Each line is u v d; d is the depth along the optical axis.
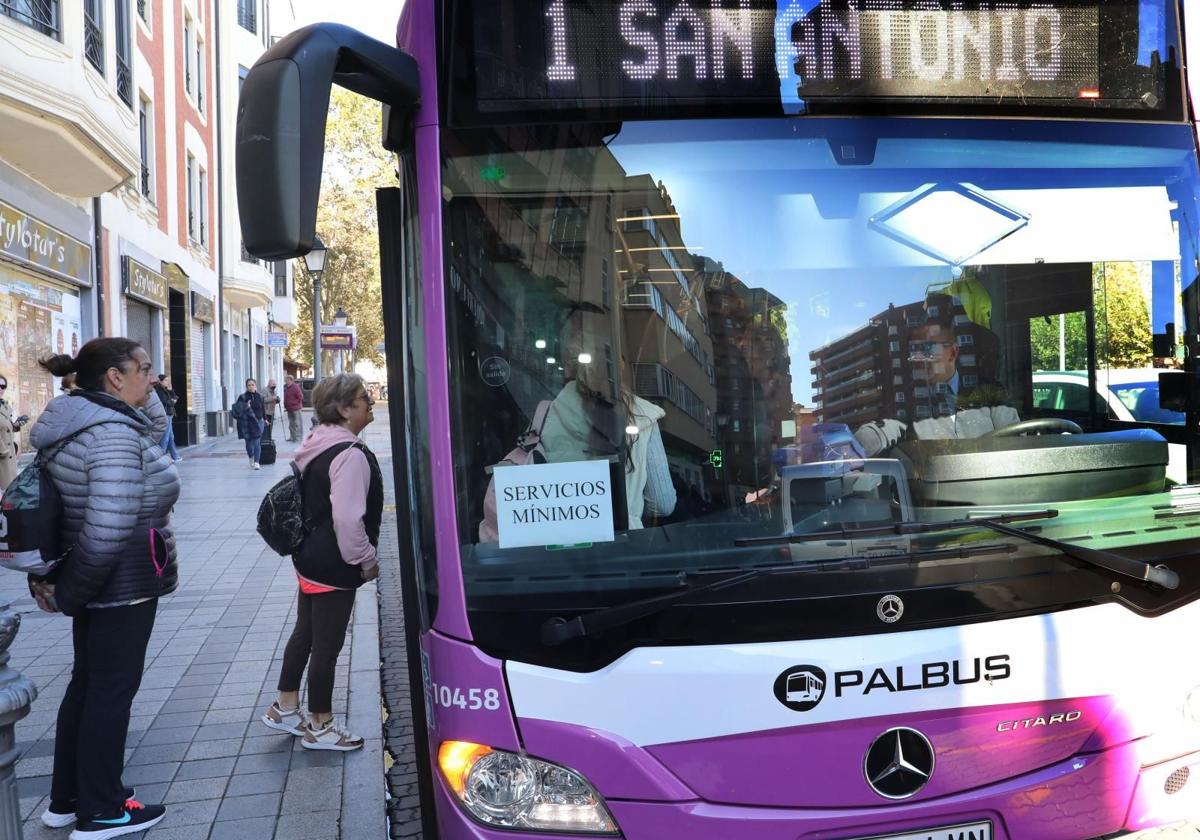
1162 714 2.73
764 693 2.52
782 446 2.83
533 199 2.81
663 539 2.72
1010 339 2.99
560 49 2.84
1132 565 2.67
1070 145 3.07
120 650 4.07
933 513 2.83
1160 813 2.75
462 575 2.62
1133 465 2.97
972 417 2.94
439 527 2.67
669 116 2.88
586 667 2.53
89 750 4.07
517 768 2.53
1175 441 3.04
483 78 2.81
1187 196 3.13
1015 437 2.92
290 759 4.91
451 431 2.70
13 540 3.72
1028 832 2.65
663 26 2.88
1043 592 2.67
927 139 2.99
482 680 2.56
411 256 2.87
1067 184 3.06
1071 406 3.01
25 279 14.63
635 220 2.85
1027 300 3.01
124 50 17.55
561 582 2.59
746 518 2.78
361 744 5.06
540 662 2.54
